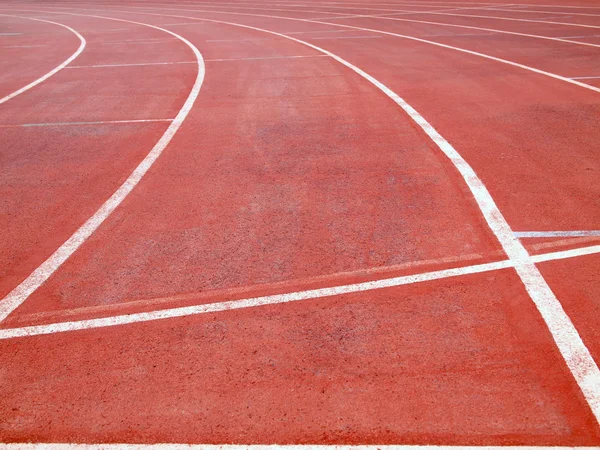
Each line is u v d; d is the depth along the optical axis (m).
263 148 8.72
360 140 8.88
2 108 11.97
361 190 7.03
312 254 5.58
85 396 3.95
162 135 9.62
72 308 4.92
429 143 8.62
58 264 5.66
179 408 3.81
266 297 4.93
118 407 3.84
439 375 3.97
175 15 31.16
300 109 10.78
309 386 3.94
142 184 7.58
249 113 10.68
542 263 5.23
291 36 20.72
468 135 8.92
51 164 8.49
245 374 4.07
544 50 15.79
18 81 14.80
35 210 6.94
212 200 6.96
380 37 19.58
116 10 36.28
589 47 15.92
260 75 13.98
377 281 5.08
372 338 4.36
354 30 21.66
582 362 4.02
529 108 10.25
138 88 13.23
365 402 3.78
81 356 4.33
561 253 5.38
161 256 5.70
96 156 8.76
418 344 4.27
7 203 7.18
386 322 4.53
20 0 50.12
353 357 4.18
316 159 8.15
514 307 4.63
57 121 10.78
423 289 4.93
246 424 3.66
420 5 30.06
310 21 25.20
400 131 9.24
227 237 6.02
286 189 7.16
